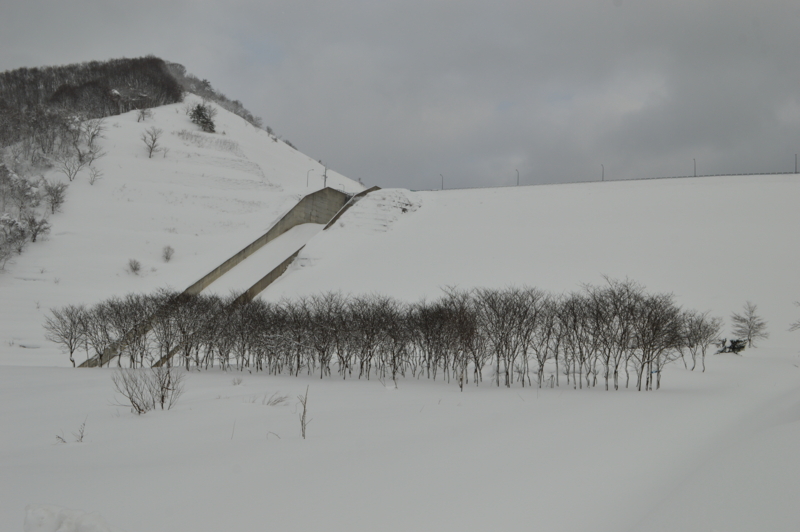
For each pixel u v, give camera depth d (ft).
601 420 40.27
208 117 334.44
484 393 62.90
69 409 47.11
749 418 41.04
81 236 191.42
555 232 189.37
